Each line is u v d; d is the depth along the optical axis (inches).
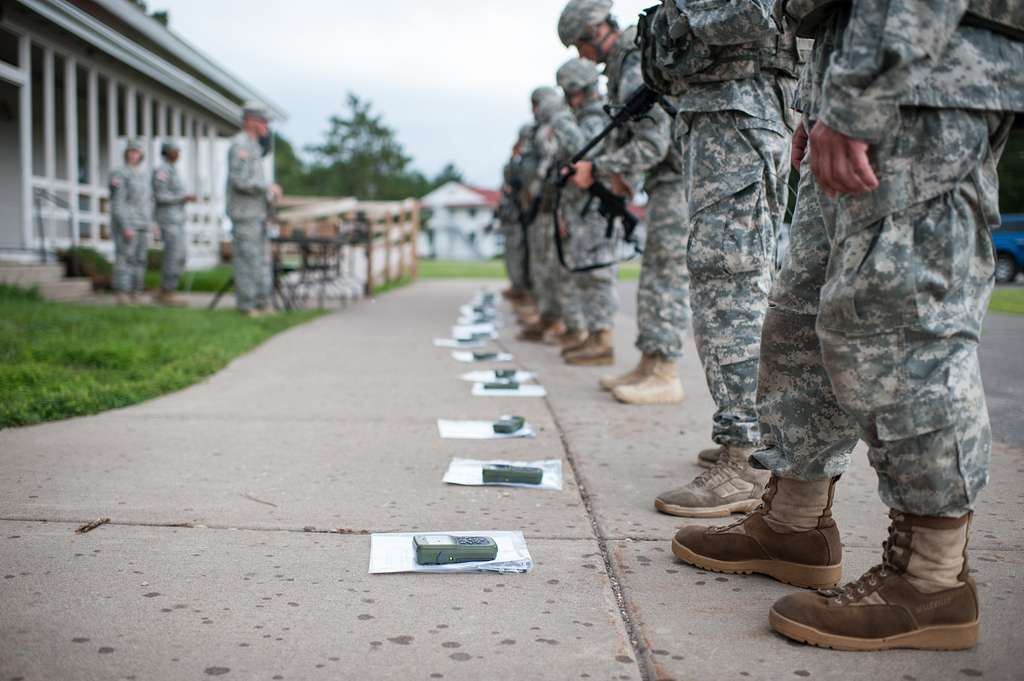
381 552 94.7
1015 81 64.9
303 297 438.9
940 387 66.4
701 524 106.9
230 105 714.2
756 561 88.9
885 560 74.3
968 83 63.6
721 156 110.3
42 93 575.2
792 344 81.0
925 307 65.8
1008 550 96.9
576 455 140.9
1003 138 67.5
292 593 83.7
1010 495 118.4
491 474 123.0
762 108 109.0
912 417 67.0
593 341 240.5
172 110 653.9
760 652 72.6
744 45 106.0
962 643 72.1
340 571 89.7
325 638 74.1
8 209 534.3
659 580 88.6
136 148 426.0
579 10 160.2
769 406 84.0
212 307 386.0
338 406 178.5
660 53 110.2
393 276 627.5
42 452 136.3
